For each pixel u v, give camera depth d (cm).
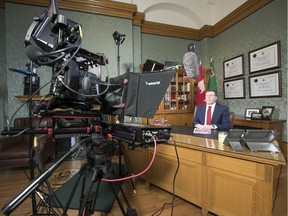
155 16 434
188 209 172
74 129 96
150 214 165
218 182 149
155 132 93
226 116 250
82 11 341
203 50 460
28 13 315
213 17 447
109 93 104
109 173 98
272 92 305
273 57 300
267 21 312
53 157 307
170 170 184
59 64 84
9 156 244
